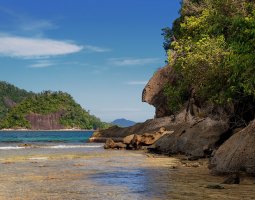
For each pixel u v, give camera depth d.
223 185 10.32
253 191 9.25
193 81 28.30
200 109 41.91
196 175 13.09
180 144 26.23
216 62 25.53
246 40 15.87
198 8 46.78
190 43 30.91
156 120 51.66
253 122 12.68
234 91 23.55
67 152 28.67
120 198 8.34
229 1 30.08
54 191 9.45
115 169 15.41
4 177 12.48
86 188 9.95
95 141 59.53
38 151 30.03
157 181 11.42
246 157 11.82
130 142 35.59
